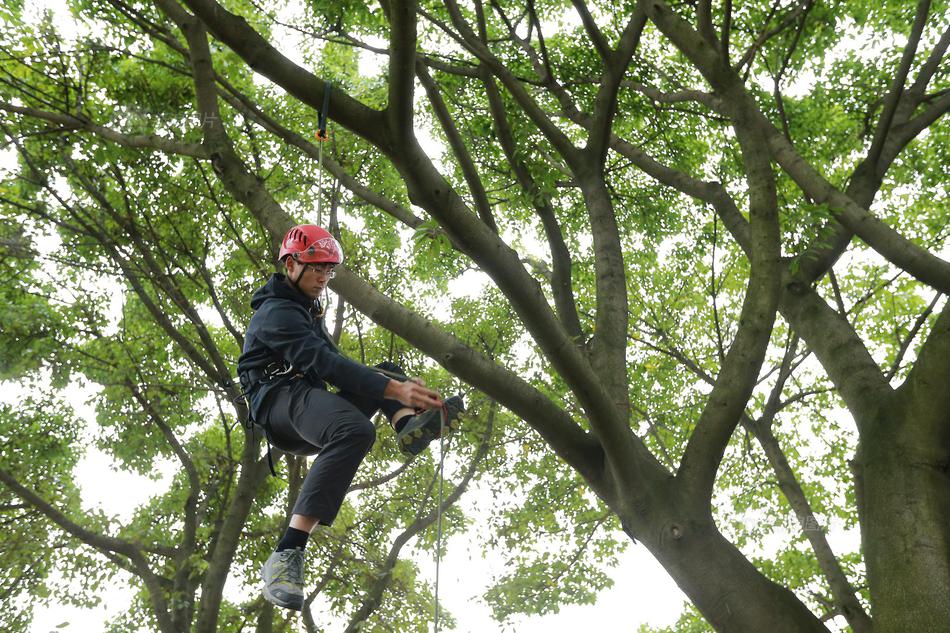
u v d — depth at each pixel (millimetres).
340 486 2945
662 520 5723
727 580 5582
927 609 5176
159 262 13469
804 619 5523
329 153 12914
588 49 11227
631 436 6297
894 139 8391
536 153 8984
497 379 5527
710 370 13461
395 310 5305
